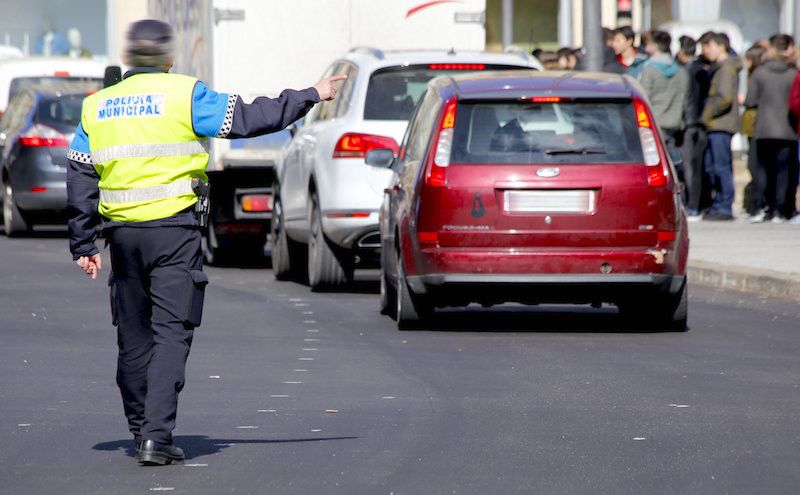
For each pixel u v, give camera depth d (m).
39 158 63.34
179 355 20.97
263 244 51.94
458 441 22.44
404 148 37.50
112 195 21.09
